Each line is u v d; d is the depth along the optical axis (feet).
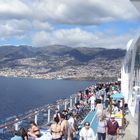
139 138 46.60
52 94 430.20
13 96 387.96
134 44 75.20
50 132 53.47
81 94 104.53
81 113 84.69
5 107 269.64
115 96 88.33
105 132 53.47
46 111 70.64
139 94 75.20
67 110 70.08
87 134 49.93
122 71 117.19
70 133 53.16
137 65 80.94
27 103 302.66
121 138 62.64
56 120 51.24
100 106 56.18
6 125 48.11
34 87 642.63
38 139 52.47
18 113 224.33
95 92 116.67
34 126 53.26
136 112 72.43
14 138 44.29
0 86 641.81
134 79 81.41
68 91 510.58
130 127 71.77
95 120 79.10
